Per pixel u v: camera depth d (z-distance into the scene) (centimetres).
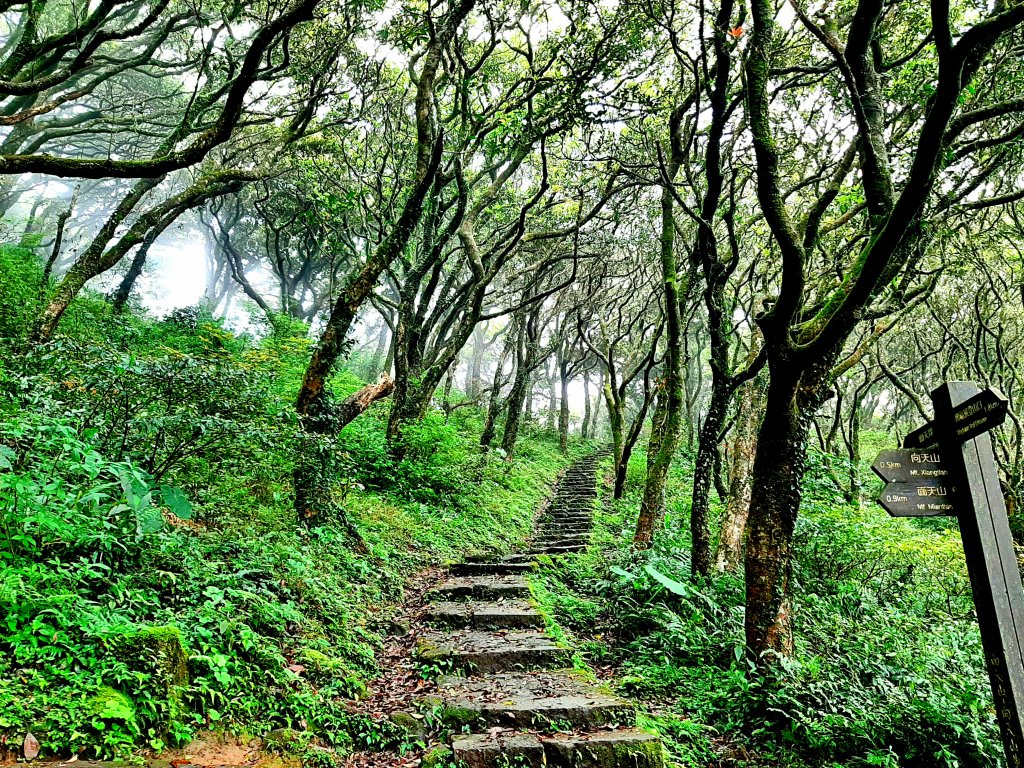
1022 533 1252
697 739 432
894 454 338
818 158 902
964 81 550
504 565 787
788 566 504
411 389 1155
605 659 578
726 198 941
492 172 1414
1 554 309
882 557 797
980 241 1212
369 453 1016
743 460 843
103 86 1781
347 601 546
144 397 454
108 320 1118
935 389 336
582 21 870
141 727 270
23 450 380
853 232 868
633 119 940
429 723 394
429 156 739
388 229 1284
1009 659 289
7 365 486
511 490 1360
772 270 1144
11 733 231
